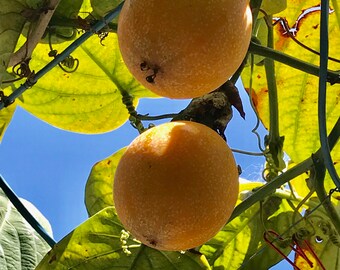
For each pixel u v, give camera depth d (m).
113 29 0.32
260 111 0.40
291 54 0.40
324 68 0.25
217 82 0.24
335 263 0.36
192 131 0.25
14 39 0.30
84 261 0.32
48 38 0.33
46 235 0.34
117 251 0.32
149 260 0.32
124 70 0.39
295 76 0.40
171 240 0.25
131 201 0.24
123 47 0.24
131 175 0.25
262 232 0.37
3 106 0.32
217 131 0.28
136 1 0.23
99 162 0.40
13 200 0.34
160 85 0.24
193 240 0.25
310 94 0.40
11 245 0.37
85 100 0.39
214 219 0.25
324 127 0.26
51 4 0.30
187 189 0.24
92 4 0.33
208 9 0.23
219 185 0.25
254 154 0.35
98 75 0.39
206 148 0.25
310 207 0.36
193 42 0.23
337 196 0.37
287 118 0.40
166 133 0.25
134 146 0.25
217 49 0.23
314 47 0.40
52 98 0.39
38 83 0.39
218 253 0.37
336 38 0.40
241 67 0.30
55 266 0.32
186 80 0.24
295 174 0.30
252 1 0.32
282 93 0.40
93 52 0.39
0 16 0.29
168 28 0.23
